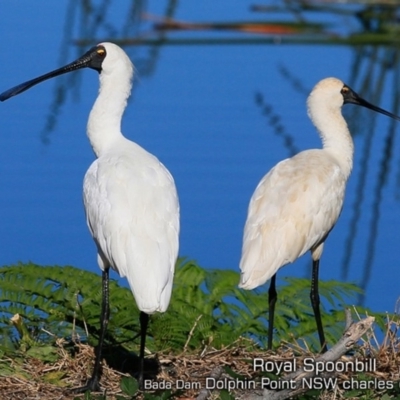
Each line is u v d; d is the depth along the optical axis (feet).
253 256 45.91
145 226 40.32
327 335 48.37
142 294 39.06
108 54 46.80
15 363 42.19
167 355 44.55
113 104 46.55
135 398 39.58
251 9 112.47
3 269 47.67
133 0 106.63
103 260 42.37
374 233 66.13
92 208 42.06
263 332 48.39
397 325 42.91
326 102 52.47
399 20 109.50
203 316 47.44
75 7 99.86
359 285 58.34
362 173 74.43
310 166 48.73
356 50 103.35
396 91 94.32
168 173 42.78
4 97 51.44
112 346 44.86
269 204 46.98
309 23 109.29
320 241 48.55
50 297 46.73
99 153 46.60
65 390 40.81
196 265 50.44
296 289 50.24
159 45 100.73
